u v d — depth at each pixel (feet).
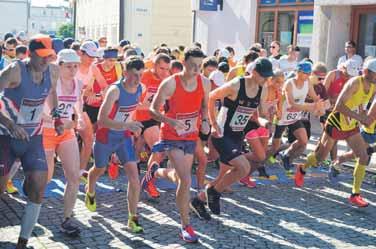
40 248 15.06
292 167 27.30
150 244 15.80
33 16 309.42
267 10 47.29
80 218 17.98
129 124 15.94
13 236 15.96
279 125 24.47
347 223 18.74
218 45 52.49
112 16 96.02
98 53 23.36
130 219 16.81
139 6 84.69
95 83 23.15
